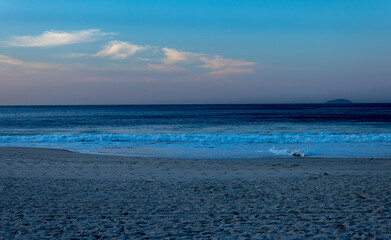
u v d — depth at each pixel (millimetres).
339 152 16516
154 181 8859
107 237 4391
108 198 6797
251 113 78188
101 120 52719
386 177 9242
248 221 5148
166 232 4609
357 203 6230
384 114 68375
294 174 10078
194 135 22656
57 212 5691
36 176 9477
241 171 10797
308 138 21484
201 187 8008
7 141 21047
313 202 6371
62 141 21469
